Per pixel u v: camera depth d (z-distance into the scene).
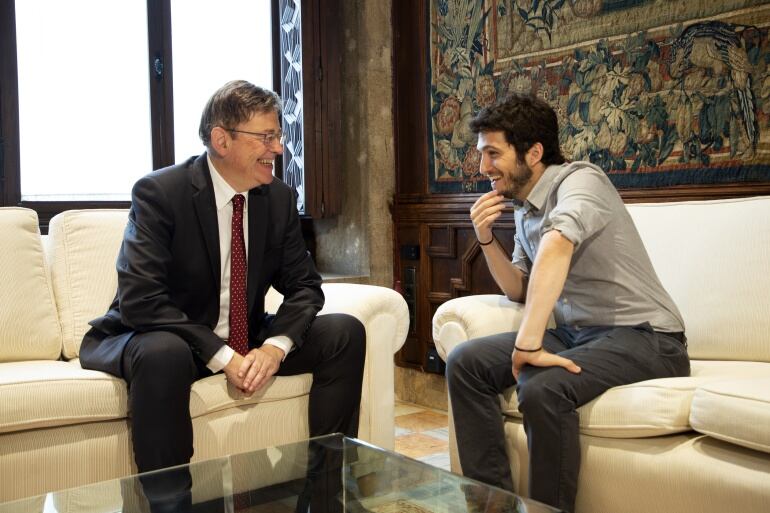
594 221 2.09
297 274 2.51
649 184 3.11
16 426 1.97
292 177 4.09
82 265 2.63
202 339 2.20
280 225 2.47
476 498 1.44
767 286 2.31
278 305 2.83
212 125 2.28
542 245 2.06
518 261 2.52
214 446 2.23
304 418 2.43
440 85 3.90
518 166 2.30
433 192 3.97
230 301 2.38
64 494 1.51
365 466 1.65
